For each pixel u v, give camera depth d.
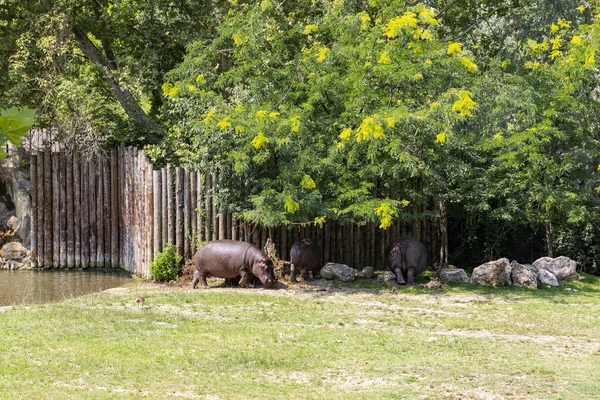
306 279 18.59
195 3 24.69
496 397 9.05
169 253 19.17
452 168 18.83
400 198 19.83
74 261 22.70
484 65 20.28
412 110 17.11
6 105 23.03
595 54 18.70
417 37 17.23
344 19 18.70
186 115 20.39
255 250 17.55
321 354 11.28
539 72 20.02
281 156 17.81
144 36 24.80
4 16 24.28
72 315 13.97
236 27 18.61
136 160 21.27
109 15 24.56
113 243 22.72
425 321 14.16
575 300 16.80
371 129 14.93
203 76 18.17
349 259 21.03
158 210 19.77
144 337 12.27
